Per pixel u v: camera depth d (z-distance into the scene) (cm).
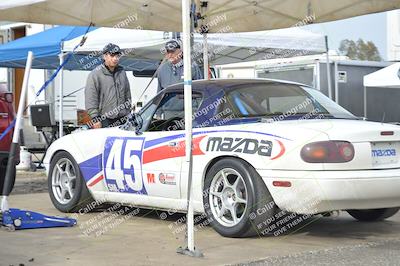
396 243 621
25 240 626
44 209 830
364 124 618
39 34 1385
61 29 1345
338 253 574
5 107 776
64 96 1595
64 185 809
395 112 1595
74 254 565
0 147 748
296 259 549
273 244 611
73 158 788
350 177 570
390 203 597
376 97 1559
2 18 836
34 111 1362
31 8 831
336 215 778
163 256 558
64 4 844
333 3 900
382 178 579
